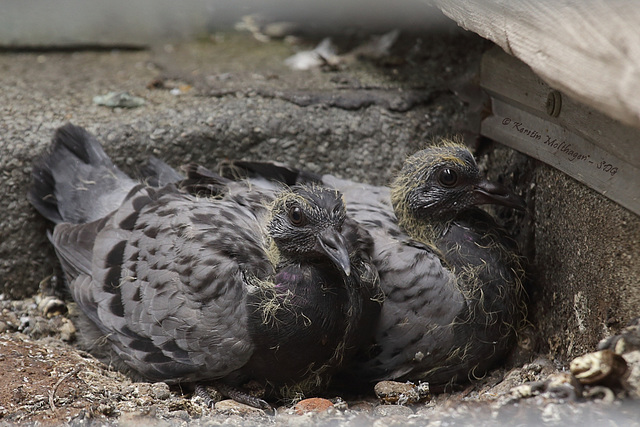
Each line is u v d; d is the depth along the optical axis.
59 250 9.80
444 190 9.32
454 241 9.26
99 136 10.99
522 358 9.29
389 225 9.61
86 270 9.53
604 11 6.05
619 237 7.54
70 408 7.77
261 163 10.59
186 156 11.27
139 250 9.19
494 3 7.73
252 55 13.45
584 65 5.98
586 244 8.16
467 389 9.19
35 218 10.78
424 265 8.86
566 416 6.70
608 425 6.50
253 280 8.52
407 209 9.58
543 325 9.30
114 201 10.28
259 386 9.02
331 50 13.37
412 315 8.84
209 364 8.59
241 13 14.59
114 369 9.45
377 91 11.99
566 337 8.64
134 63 13.23
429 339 8.84
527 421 6.80
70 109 11.43
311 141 11.50
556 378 7.11
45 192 10.59
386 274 8.94
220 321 8.45
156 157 11.06
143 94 12.00
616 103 5.59
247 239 8.92
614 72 5.62
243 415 8.15
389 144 11.60
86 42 13.62
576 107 8.23
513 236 10.30
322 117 11.57
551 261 9.10
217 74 12.57
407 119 11.66
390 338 9.00
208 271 8.56
